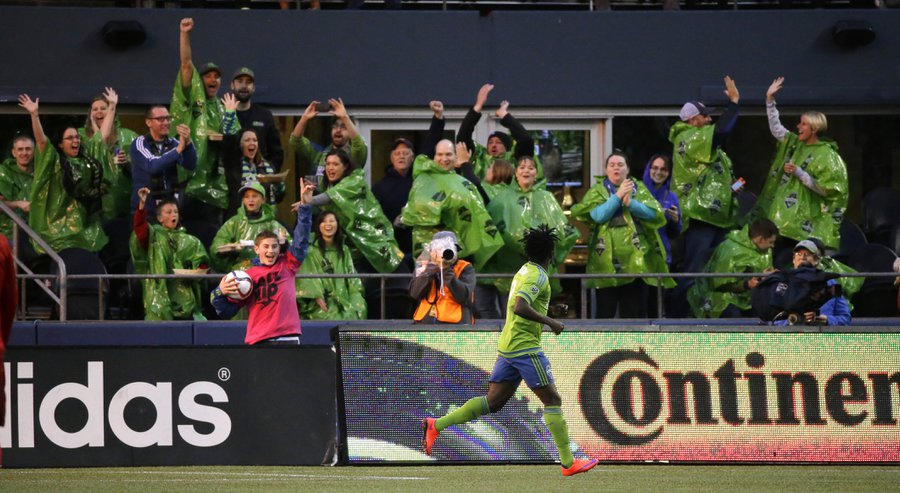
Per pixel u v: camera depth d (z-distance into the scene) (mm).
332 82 53000
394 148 48562
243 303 35719
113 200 47812
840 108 54250
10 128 52281
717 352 34562
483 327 34656
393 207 48094
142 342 43562
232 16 52719
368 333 34562
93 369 34219
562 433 30750
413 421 34250
